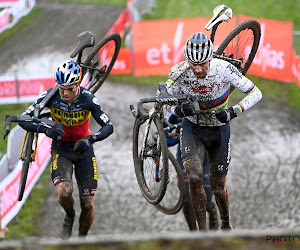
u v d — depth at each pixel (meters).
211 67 14.27
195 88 14.58
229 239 6.05
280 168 29.84
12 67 47.66
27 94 37.88
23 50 52.59
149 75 46.81
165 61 46.50
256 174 29.12
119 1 71.88
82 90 15.80
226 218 16.81
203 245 6.01
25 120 14.94
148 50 46.31
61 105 15.72
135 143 16.78
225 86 14.80
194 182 14.73
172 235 6.12
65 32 58.41
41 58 50.16
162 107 14.73
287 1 67.75
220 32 36.03
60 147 16.59
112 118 37.50
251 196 26.72
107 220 24.69
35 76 37.34
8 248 5.89
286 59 43.53
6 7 62.78
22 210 25.28
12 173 23.00
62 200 15.48
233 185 27.88
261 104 40.06
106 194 27.22
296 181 28.23
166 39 46.00
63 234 16.50
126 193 27.27
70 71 14.65
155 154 15.81
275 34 43.41
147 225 24.19
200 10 66.25
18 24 61.03
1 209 21.55
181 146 15.53
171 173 26.42
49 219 24.59
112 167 30.33
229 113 14.21
